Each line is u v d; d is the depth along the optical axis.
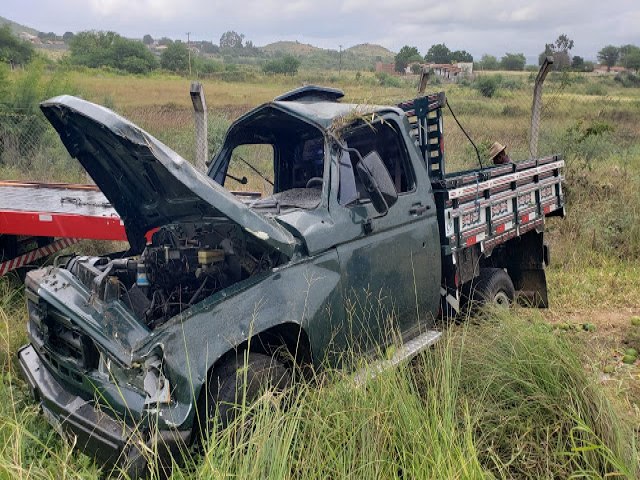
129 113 20.75
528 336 4.55
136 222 4.91
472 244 5.64
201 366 3.47
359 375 4.04
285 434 3.30
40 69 14.80
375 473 3.27
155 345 3.44
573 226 9.77
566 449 3.84
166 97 33.03
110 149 4.11
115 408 3.62
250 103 31.45
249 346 3.70
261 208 4.77
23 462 3.43
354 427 3.53
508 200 6.21
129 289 4.44
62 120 4.07
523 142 14.70
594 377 4.23
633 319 6.63
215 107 27.80
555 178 7.20
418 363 4.62
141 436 3.35
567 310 7.25
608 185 11.16
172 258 4.29
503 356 4.45
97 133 3.98
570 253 9.08
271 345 4.13
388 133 5.07
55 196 7.84
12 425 3.57
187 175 3.69
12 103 13.62
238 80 52.44
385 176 4.30
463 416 3.93
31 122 13.20
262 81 51.47
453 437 3.45
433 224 5.19
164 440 3.30
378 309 4.62
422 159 5.24
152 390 3.37
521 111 22.09
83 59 58.78
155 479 3.30
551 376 4.16
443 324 5.46
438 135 5.68
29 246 7.07
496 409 4.07
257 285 3.85
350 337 4.38
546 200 7.03
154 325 4.07
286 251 3.97
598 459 3.67
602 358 5.46
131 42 59.38
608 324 6.78
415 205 5.00
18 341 5.30
